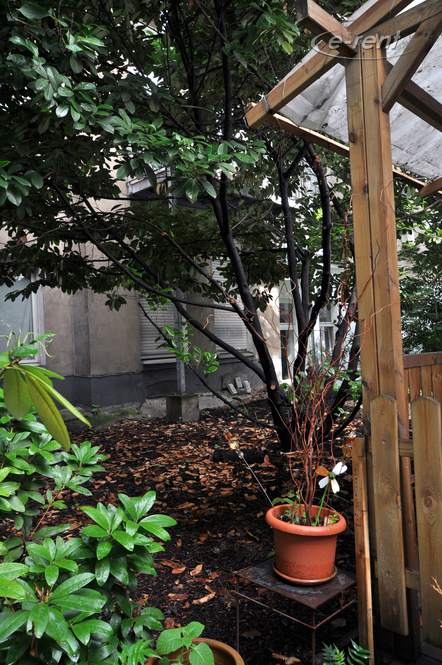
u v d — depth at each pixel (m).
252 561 2.78
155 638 2.08
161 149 2.76
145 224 4.25
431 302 7.25
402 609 1.65
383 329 1.78
